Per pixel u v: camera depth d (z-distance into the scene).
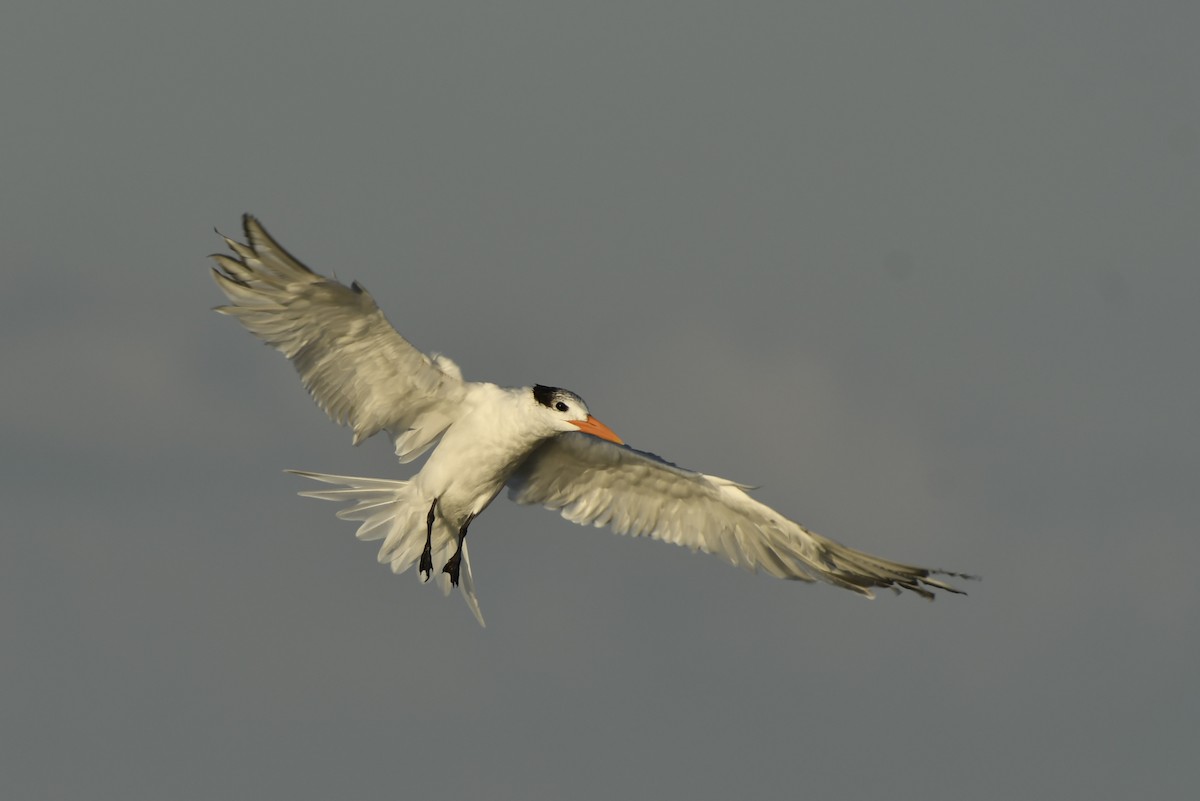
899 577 15.75
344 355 14.59
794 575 16.34
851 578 16.03
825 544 15.83
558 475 16.66
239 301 13.88
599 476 16.59
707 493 16.20
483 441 15.30
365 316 14.07
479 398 15.31
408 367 14.85
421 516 15.45
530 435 15.37
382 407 15.12
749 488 16.06
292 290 13.73
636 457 16.14
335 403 14.90
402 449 15.41
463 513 15.61
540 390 15.50
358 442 15.12
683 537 16.62
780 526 15.95
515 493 16.77
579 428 15.37
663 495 16.50
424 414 15.36
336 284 13.55
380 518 15.47
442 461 15.34
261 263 13.55
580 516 16.86
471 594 15.57
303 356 14.44
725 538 16.50
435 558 15.59
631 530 16.77
